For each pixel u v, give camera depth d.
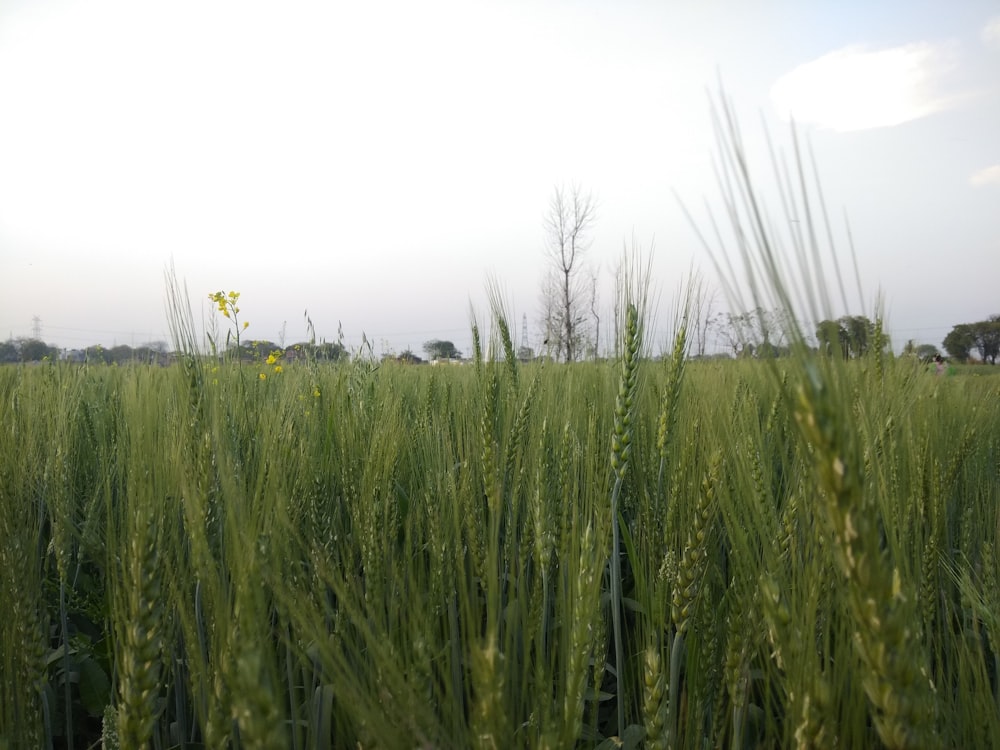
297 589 2.06
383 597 2.14
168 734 2.46
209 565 1.57
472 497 2.69
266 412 3.22
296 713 2.03
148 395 3.24
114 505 3.06
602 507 2.54
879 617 1.09
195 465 2.37
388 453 2.93
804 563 1.89
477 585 2.47
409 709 1.38
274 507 2.05
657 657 1.75
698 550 1.99
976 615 2.15
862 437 1.96
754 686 2.47
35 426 3.51
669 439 3.02
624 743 2.12
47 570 3.01
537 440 3.04
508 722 1.48
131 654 1.44
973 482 3.41
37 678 2.09
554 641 2.25
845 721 1.53
